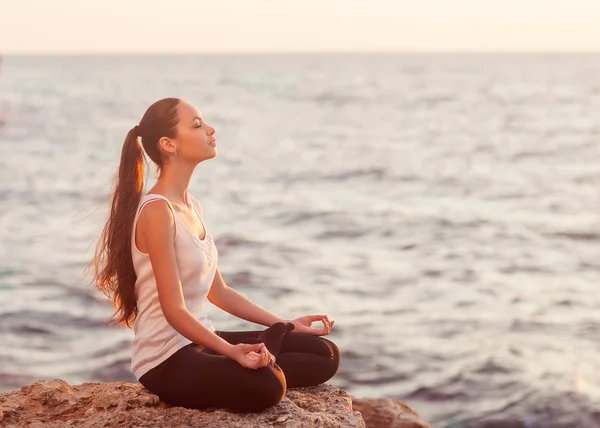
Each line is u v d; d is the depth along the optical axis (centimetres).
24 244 1980
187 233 329
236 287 1603
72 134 5350
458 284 1652
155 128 335
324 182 3309
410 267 1809
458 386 1070
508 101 8944
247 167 3775
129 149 338
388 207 2667
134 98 9306
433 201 2817
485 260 1888
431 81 13825
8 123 6050
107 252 344
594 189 3078
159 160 341
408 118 6850
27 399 371
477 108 7938
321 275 1714
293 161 4022
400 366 1141
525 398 1024
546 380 1084
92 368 1104
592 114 7206
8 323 1299
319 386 378
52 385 387
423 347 1224
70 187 2992
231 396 324
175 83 13112
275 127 6072
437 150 4572
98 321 1314
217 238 2114
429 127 6069
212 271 345
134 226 330
